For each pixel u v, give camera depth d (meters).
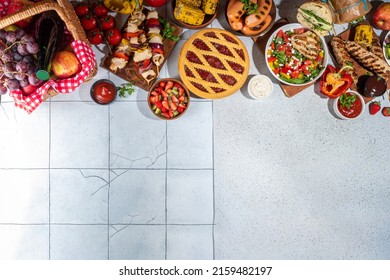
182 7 2.28
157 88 2.36
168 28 2.42
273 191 2.61
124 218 2.56
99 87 2.40
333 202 2.62
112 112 2.54
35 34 2.07
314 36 2.42
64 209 2.54
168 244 2.57
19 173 2.54
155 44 2.31
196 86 2.29
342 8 2.40
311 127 2.61
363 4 2.37
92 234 2.56
